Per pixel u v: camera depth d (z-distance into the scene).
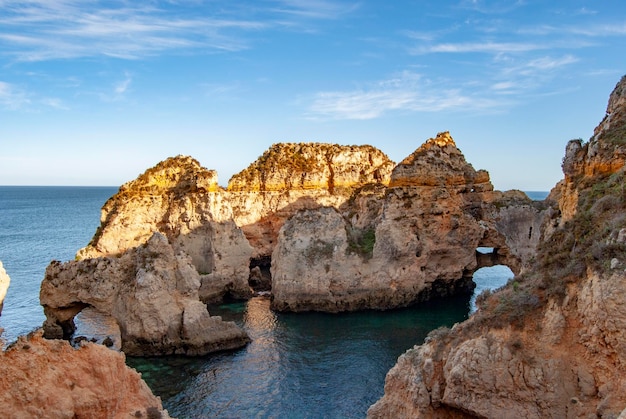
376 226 63.56
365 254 61.19
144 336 43.44
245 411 34.47
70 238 126.06
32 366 19.14
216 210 68.19
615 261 18.02
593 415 17.64
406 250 61.16
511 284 24.09
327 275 59.59
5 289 43.59
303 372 40.81
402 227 61.62
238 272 66.56
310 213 62.50
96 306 45.62
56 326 46.84
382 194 74.44
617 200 22.08
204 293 63.00
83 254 68.25
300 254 60.25
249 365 42.12
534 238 60.97
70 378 20.25
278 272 60.31
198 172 71.94
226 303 63.69
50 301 45.97
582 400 18.19
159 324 43.62
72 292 45.59
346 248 60.97
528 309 20.14
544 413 18.62
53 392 19.22
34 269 83.62
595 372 18.14
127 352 43.69
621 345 17.16
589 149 28.47
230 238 66.69
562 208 30.64
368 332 51.22
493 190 69.69
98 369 20.89
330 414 34.12
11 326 52.22
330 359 43.66
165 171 74.25
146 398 22.92
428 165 64.94
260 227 88.50
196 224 67.75
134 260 46.34
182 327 44.19
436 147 67.75
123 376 22.00
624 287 17.28
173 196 71.38
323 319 56.28
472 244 65.38
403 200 62.78
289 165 93.94
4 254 100.12
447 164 66.12
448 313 58.28
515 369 19.27
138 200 71.00
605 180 25.67
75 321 53.97
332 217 62.22
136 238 69.44
